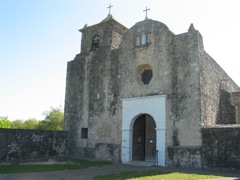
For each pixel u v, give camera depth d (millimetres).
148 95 18703
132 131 19406
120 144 19516
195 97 16578
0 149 18000
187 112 16703
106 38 22625
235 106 21641
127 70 20312
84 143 21578
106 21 22703
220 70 21016
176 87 17516
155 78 18641
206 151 15445
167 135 17266
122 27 23578
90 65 22875
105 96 21219
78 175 12359
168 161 16781
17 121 71062
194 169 15234
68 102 23500
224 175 12641
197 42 17203
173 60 18031
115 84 20812
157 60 18812
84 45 24266
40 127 58188
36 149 20109
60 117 57625
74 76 23734
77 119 22516
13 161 17984
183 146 16391
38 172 13297
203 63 17594
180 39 18016
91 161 18953
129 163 18219
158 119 17844
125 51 20766
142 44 19859
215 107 18641
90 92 22250
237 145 14359
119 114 20062
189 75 17094
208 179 11031
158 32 19188
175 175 12266
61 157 21016
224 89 21406
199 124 16047
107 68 21656
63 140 22219
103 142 20516
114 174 12578
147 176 11875
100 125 20984
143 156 19281
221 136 15062
